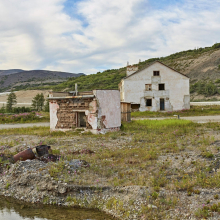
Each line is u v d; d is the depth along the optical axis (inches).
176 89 1364.4
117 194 260.5
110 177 302.5
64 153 403.9
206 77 3075.8
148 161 356.5
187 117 1021.8
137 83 1365.7
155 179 286.7
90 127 629.0
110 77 3604.8
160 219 213.6
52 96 698.2
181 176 296.4
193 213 214.2
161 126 698.8
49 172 303.4
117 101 673.0
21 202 274.4
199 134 552.4
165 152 406.6
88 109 627.5
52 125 703.1
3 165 346.6
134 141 507.8
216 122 753.6
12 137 595.8
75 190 273.4
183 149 417.7
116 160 371.2
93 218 232.5
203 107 1432.1
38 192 281.7
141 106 1366.9
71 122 666.2
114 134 568.7
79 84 3595.0
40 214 246.7
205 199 234.7
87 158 378.0
